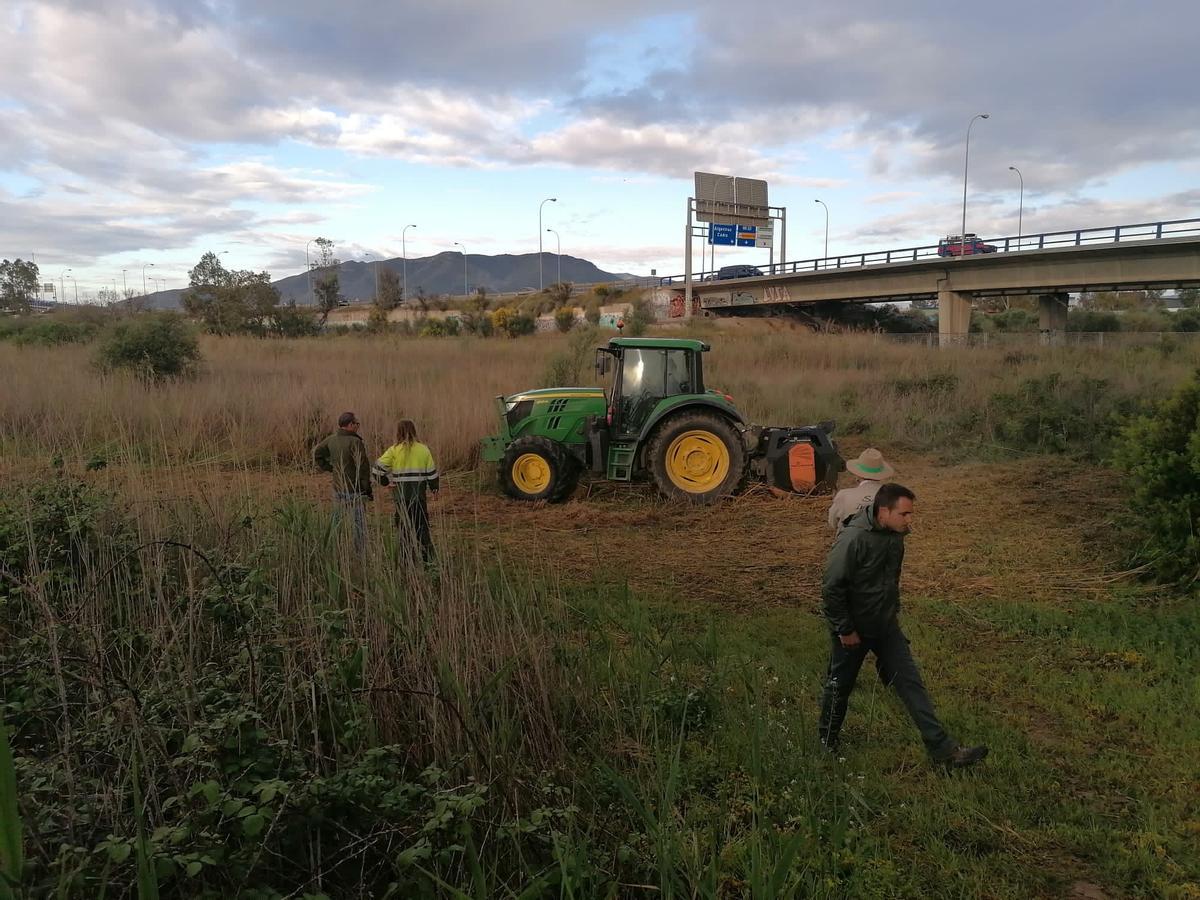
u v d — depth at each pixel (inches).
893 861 118.3
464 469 418.3
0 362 600.7
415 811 102.5
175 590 155.2
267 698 119.6
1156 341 997.2
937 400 562.3
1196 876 115.2
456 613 147.4
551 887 103.8
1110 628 210.2
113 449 330.0
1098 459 408.8
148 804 96.9
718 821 122.3
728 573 259.0
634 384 360.5
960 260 1568.7
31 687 113.7
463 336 1472.7
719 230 2289.6
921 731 143.3
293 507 195.0
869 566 140.9
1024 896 112.1
